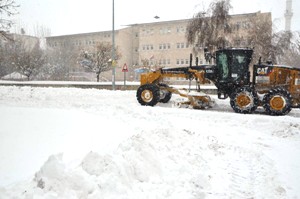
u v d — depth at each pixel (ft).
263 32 59.62
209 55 37.68
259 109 37.27
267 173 14.94
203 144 19.66
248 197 12.32
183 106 36.40
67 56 126.00
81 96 46.44
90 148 15.33
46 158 13.64
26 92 49.55
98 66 96.84
